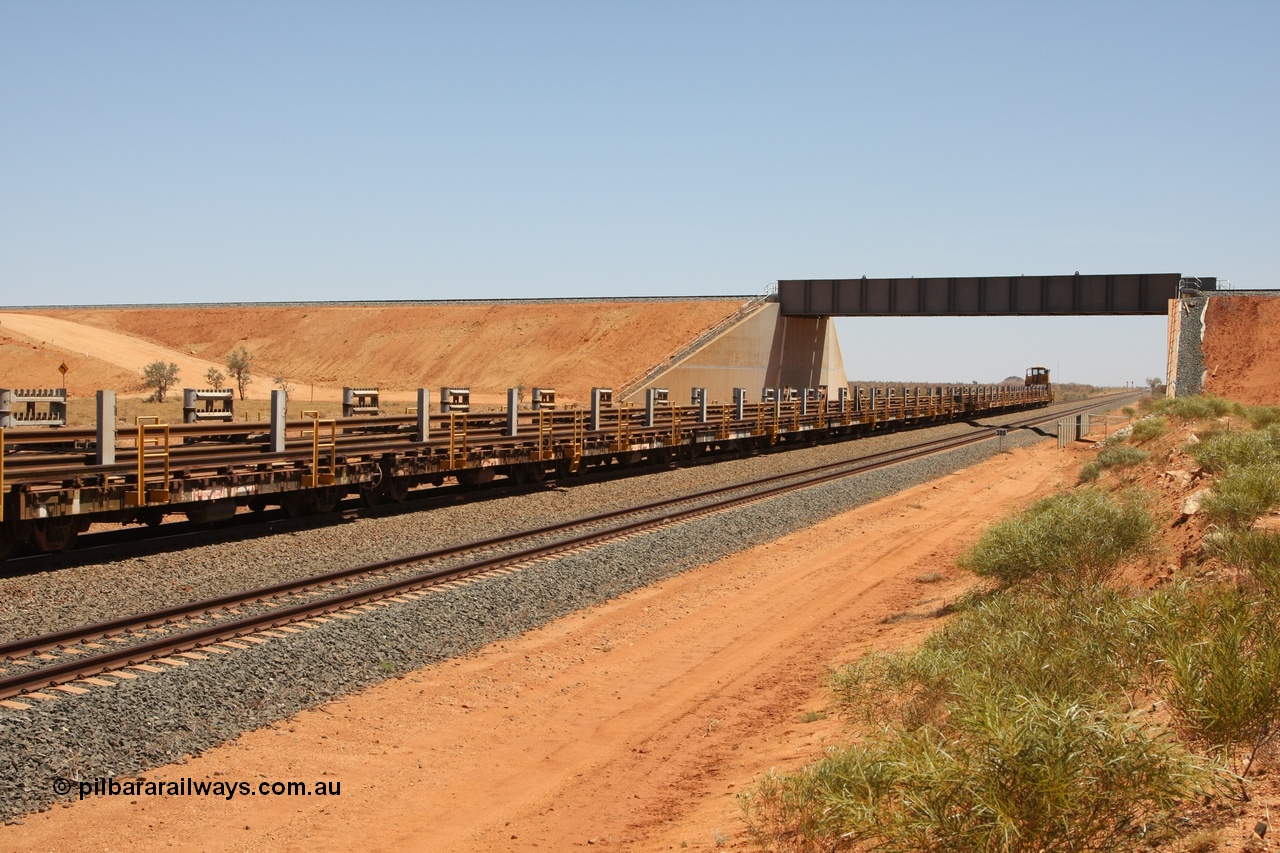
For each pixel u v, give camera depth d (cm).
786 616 1416
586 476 3009
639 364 9256
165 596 1316
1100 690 694
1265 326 6153
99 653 1038
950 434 5753
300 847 677
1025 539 1252
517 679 1085
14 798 707
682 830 680
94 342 10056
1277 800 489
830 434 5312
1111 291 6919
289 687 982
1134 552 1241
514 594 1405
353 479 1995
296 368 11350
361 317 12138
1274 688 563
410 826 718
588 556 1672
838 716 897
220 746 846
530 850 675
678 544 1862
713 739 909
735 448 4103
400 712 960
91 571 1430
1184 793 461
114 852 654
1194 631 738
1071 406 10631
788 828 632
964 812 467
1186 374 5731
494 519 2116
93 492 1476
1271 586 812
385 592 1345
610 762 854
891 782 564
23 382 8419
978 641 930
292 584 1348
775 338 8081
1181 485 1870
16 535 1429
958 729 681
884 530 2223
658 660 1183
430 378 10244
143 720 855
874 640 1236
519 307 11250
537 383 9331
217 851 665
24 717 822
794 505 2452
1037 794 454
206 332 12738
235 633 1127
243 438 1900
